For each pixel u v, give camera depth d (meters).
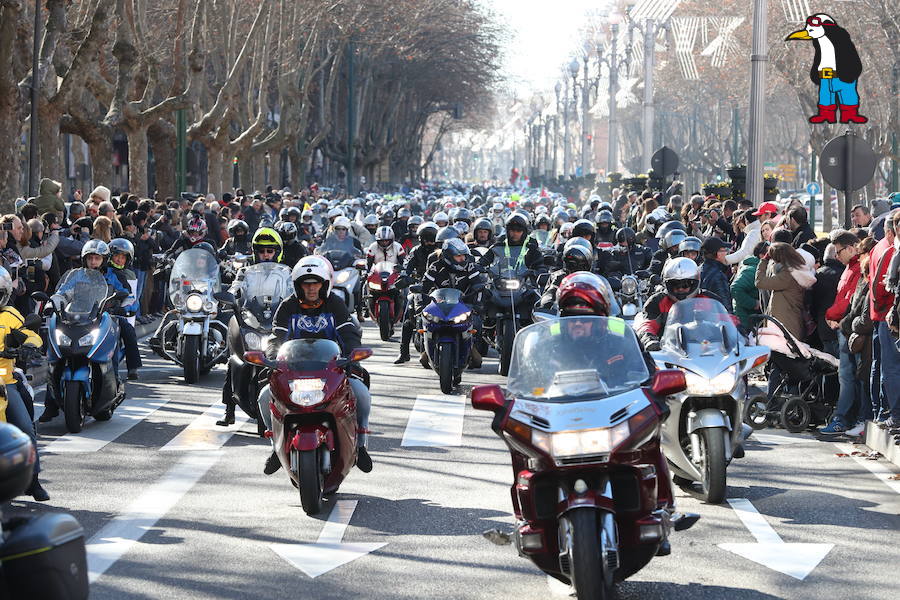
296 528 28.97
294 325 32.44
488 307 53.28
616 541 21.64
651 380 23.52
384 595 23.80
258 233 45.91
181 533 28.56
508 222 53.69
